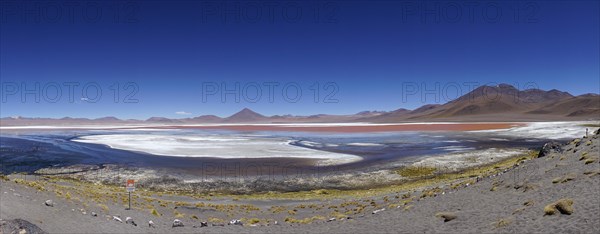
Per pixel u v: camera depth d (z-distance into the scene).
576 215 11.13
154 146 69.69
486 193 18.66
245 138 91.81
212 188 33.06
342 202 25.88
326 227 17.47
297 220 19.98
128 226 15.59
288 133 120.25
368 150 59.22
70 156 55.38
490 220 13.41
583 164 17.86
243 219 20.02
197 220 19.81
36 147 71.25
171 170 41.56
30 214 13.25
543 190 15.37
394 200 24.11
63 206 15.77
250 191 31.97
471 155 49.59
